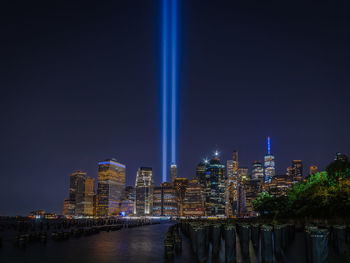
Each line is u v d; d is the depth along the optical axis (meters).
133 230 89.94
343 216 58.19
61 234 53.94
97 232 72.31
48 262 28.34
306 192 78.25
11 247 40.59
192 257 29.30
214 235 28.50
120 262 27.53
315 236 18.69
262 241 24.30
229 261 24.27
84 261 28.67
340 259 23.55
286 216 86.56
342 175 67.88
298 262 23.89
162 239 54.34
